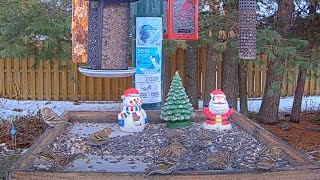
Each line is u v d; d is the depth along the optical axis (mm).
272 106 9422
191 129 3926
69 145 3328
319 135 8625
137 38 4254
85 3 4059
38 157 2566
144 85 4293
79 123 4238
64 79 11938
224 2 6297
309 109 11062
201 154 3043
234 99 8828
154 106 4344
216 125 3922
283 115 10422
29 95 11961
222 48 5891
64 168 2578
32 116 9062
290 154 2896
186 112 4004
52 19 6270
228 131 3846
